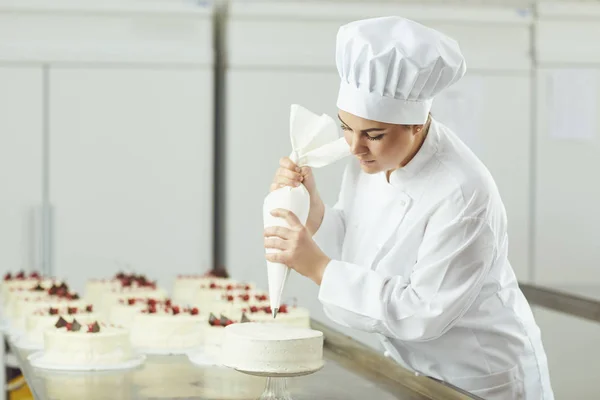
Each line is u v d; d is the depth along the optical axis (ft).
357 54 7.55
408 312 7.61
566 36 18.54
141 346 10.46
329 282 7.80
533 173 18.62
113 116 17.52
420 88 7.68
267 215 8.17
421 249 7.89
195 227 17.85
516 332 8.60
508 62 18.35
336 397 7.82
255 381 8.54
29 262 17.42
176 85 17.63
